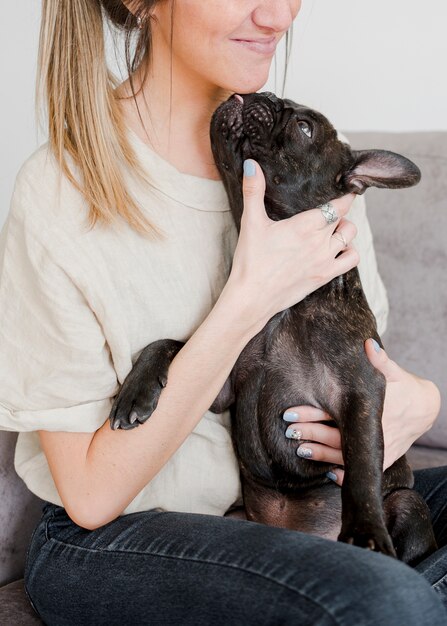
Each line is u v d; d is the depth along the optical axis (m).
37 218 1.80
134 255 1.84
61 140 1.84
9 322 1.85
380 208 2.69
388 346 2.67
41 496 1.91
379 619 1.33
